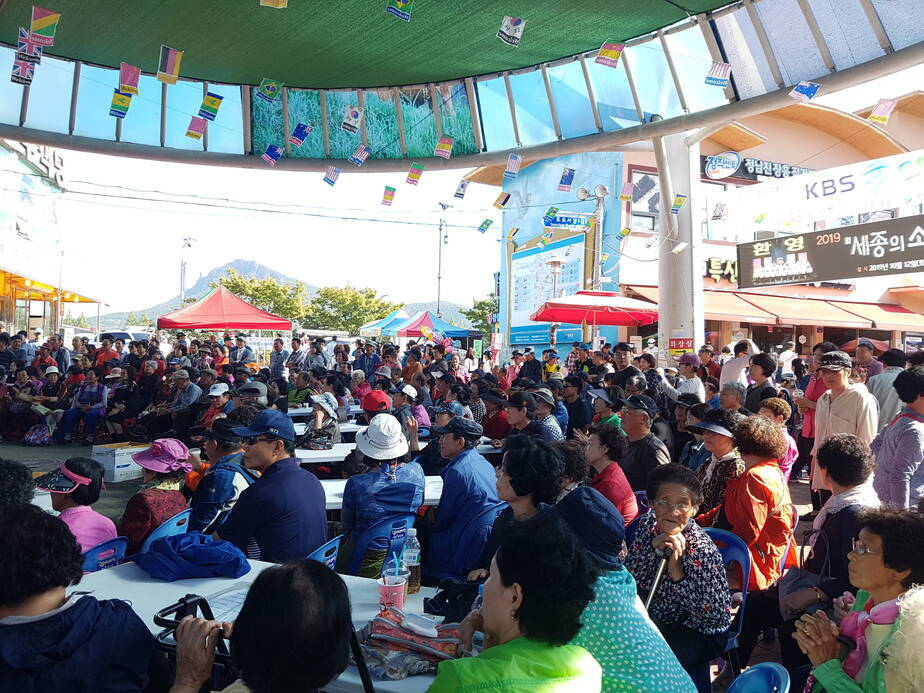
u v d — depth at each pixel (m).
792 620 3.31
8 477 3.13
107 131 11.48
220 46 10.00
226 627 1.96
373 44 9.91
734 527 3.81
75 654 1.85
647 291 21.94
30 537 1.86
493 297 43.41
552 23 9.19
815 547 3.47
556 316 13.94
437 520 4.32
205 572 3.18
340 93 12.12
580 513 2.50
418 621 2.65
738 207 14.72
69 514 3.69
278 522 3.71
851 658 2.33
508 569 1.88
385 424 4.33
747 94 9.54
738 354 9.38
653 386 8.79
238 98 11.99
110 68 10.94
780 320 21.34
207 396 10.35
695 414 5.93
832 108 23.00
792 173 24.09
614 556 2.48
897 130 25.09
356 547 4.08
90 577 3.20
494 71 11.20
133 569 3.30
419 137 12.17
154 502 4.26
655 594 3.04
